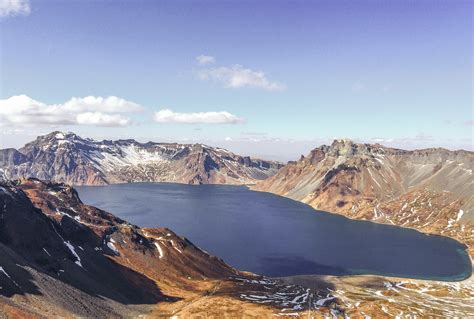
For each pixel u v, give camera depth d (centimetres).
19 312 10944
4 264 13012
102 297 15300
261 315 16438
